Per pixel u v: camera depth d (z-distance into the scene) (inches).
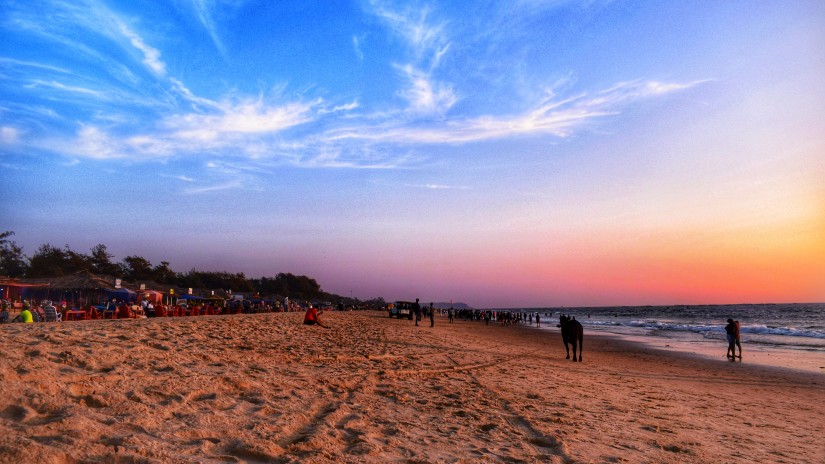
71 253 2972.4
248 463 148.6
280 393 258.2
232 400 224.7
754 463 214.8
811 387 529.7
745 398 437.7
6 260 2511.1
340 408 240.2
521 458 190.1
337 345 592.1
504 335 1412.4
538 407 308.3
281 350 459.5
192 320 792.9
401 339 826.8
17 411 153.9
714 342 1254.9
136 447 141.2
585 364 666.2
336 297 7440.9
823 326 2315.5
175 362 299.9
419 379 390.6
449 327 1733.5
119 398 190.2
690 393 445.4
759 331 1859.0
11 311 1108.5
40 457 120.4
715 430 282.8
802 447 254.4
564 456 199.5
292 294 6072.8
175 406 197.2
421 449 188.4
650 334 1689.2
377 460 167.0
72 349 270.5
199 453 149.6
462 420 249.8
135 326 528.1
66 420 148.7
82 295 1376.7
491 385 390.3
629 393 414.6
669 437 252.8
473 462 178.1
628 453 213.5
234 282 4601.4
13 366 199.5
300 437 186.4
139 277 3472.0
